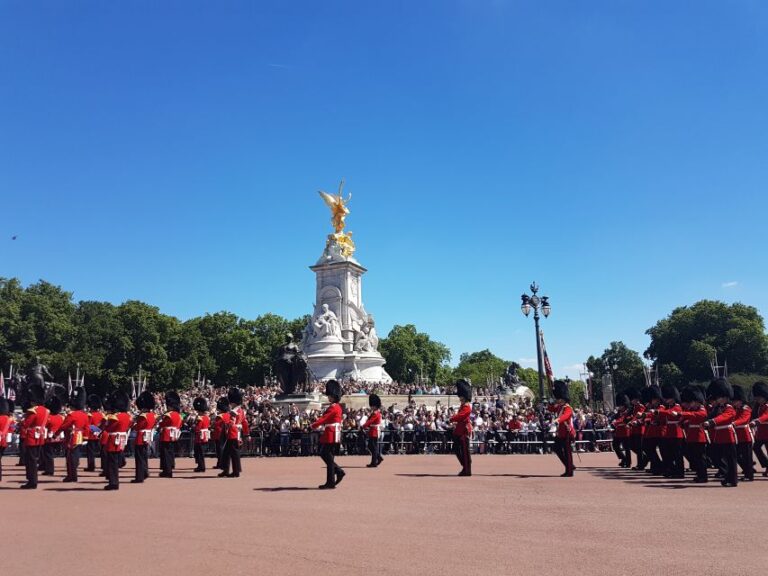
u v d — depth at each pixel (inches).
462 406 1029.2
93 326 4867.1
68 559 443.8
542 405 1790.1
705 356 5093.5
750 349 5083.7
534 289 1851.6
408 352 6461.6
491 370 7790.4
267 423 1726.1
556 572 394.9
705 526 542.6
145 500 746.2
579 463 1317.7
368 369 3754.9
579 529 534.9
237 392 1133.7
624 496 741.9
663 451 972.6
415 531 530.6
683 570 396.8
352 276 3978.8
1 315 4510.3
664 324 5689.0
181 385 5132.9
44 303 4749.0
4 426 992.2
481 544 477.4
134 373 4906.5
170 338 5236.2
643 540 488.1
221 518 605.0
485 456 1606.8
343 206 4146.2
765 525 544.7
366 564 417.7
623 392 1243.8
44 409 925.2
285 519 594.9
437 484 888.9
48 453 1111.6
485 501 708.0
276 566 415.5
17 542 504.7
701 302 5531.5
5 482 993.5
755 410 1000.2
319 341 3715.6
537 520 580.4
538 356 1824.6
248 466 1304.1
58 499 765.3
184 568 413.7
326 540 495.5
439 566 411.2
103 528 560.1
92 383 4832.7
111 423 879.1
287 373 2139.5
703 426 885.2
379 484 895.1
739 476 968.3
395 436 1756.9
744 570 395.2
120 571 408.8
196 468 1189.1
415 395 2955.2
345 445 1695.4
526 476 1003.9
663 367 5260.8
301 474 1083.9
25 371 4343.0
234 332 5620.1
